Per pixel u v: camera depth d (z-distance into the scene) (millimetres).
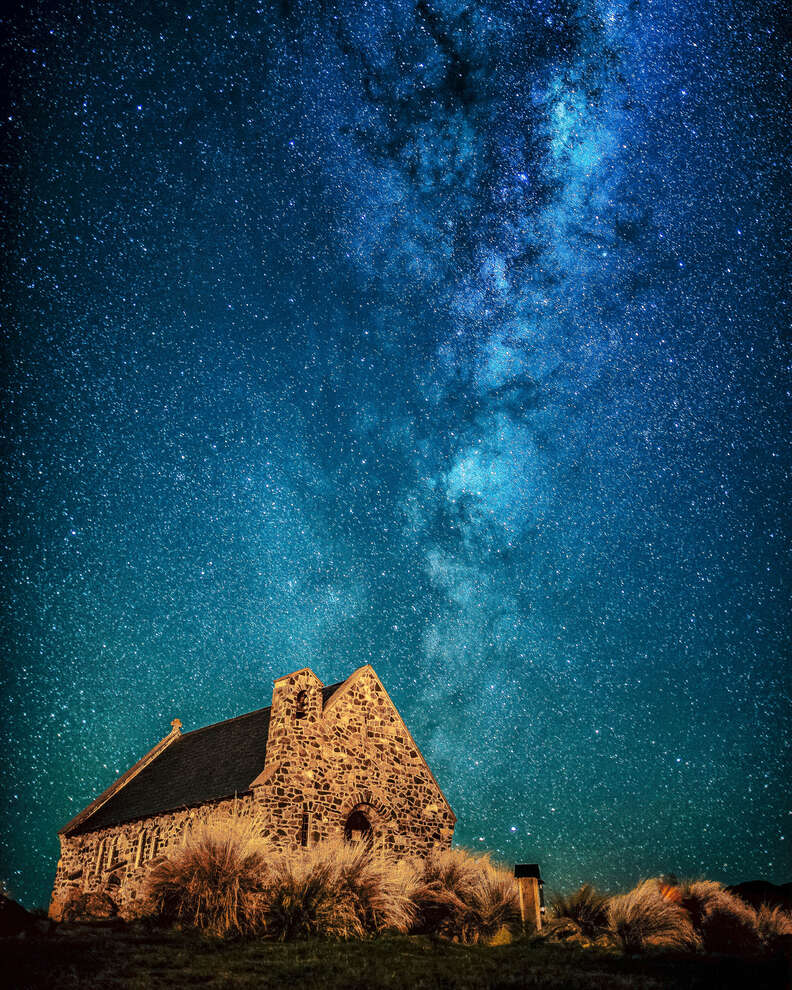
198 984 9547
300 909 14133
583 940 15250
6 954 10664
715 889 17125
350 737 22172
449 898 16391
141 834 23156
